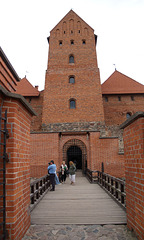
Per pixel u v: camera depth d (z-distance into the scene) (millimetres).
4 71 6727
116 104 24031
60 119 20156
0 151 3520
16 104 3734
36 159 14930
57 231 4465
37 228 4621
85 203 6930
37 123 23047
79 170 19641
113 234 4281
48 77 21750
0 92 3480
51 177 9562
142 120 3721
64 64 22438
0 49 5863
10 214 3408
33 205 6059
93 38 23938
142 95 24578
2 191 3434
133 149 4164
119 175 14719
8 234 3359
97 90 21188
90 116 20250
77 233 4367
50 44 23547
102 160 14852
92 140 15195
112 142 15156
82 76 21844
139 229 3816
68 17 24969
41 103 24047
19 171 3863
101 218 5289
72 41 23875
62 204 6812
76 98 20875
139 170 3807
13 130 3619
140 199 3752
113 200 7363
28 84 25938
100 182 11109
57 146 15039
